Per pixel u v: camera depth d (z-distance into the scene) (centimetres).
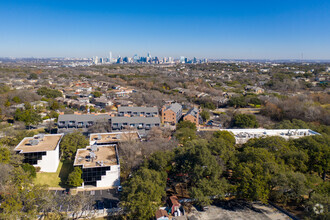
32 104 12056
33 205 4288
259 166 5191
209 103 14812
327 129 8775
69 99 14725
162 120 10838
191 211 5056
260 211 5088
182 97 16650
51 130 9675
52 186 5741
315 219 4103
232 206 5266
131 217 4588
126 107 11062
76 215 4631
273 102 13938
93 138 7719
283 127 9144
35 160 6197
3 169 4616
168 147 6606
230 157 5753
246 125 10450
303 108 12031
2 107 10900
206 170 5222
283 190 4909
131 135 7981
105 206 5084
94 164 5872
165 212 4741
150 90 18600
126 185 4938
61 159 6944
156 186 4828
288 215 4928
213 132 8169
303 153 5669
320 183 5094
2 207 4041
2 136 7244
